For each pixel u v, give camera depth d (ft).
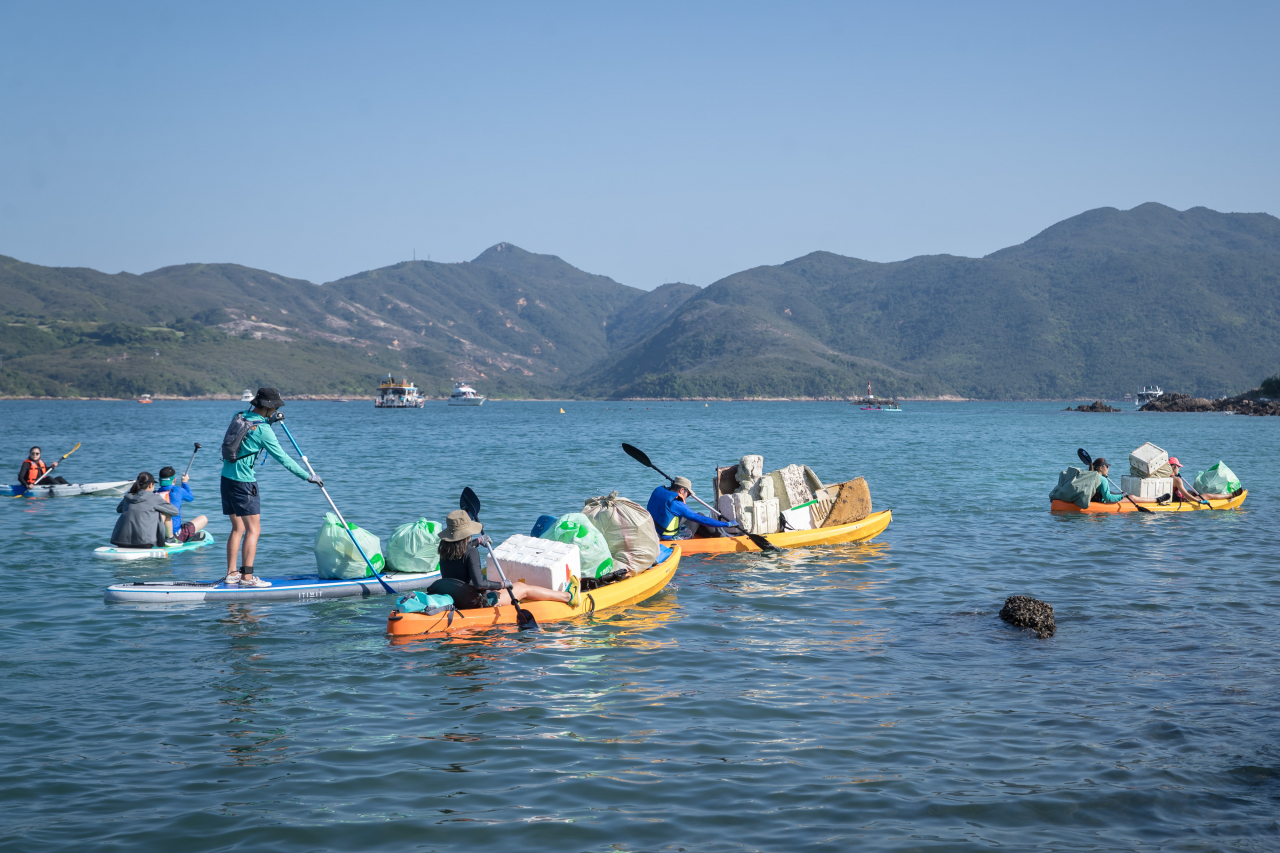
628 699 23.52
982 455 132.26
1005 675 25.49
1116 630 30.73
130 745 20.18
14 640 28.71
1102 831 16.26
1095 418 405.80
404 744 20.38
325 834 16.07
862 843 15.76
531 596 32.17
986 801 17.43
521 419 393.29
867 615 33.04
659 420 376.68
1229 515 61.00
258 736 20.80
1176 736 20.72
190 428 239.71
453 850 15.52
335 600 35.24
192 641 29.07
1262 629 30.86
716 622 31.96
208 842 15.75
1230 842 15.89
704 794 17.78
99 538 48.67
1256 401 469.16
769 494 48.96
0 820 16.42
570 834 16.08
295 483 80.53
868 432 237.04
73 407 647.56
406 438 190.80
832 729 21.25
